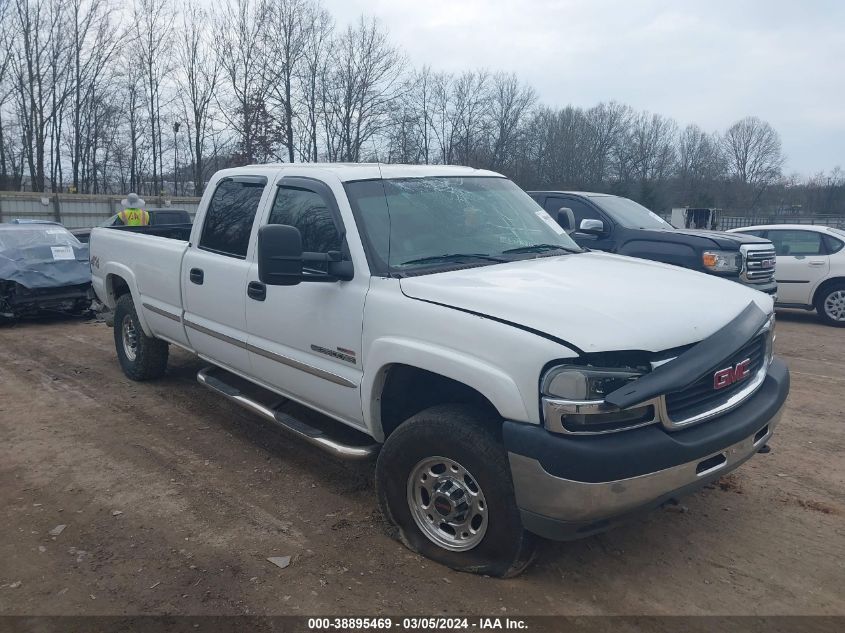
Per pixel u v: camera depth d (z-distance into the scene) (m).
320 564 3.69
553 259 4.32
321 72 39.56
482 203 4.71
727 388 3.47
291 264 3.79
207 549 3.86
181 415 6.13
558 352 3.02
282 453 5.25
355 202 4.20
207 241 5.47
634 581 3.52
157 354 6.92
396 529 3.89
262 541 3.94
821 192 51.19
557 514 3.08
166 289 5.98
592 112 50.66
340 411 4.25
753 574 3.60
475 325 3.30
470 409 3.52
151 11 37.94
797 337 10.39
